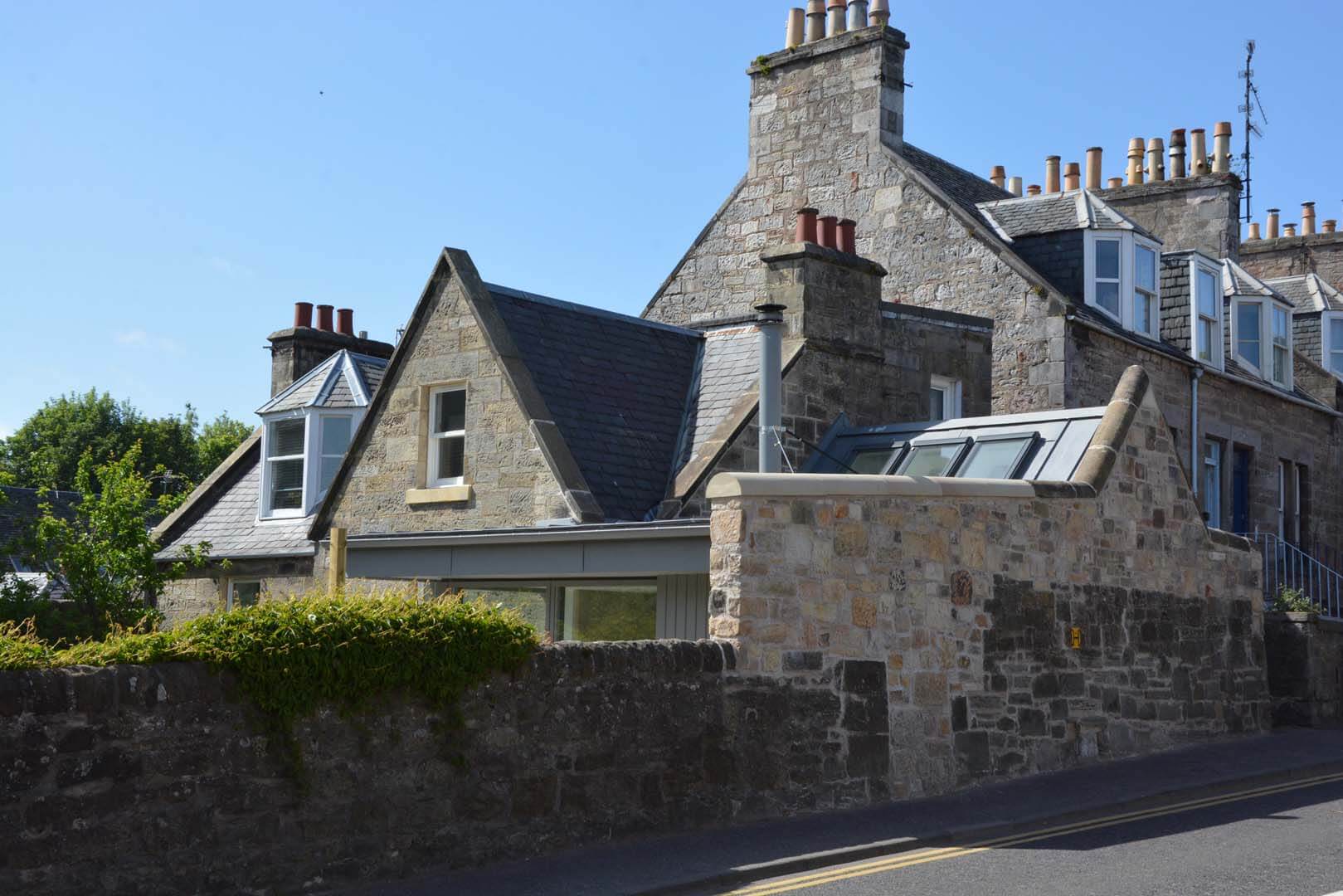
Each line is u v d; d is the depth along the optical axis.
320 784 8.84
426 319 17.59
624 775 10.48
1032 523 14.10
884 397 18.69
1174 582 16.06
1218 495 25.38
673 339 19.03
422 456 17.44
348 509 18.14
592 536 14.42
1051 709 14.05
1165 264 25.25
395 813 9.18
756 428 16.75
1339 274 34.91
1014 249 24.16
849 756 12.00
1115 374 23.02
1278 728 17.80
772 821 11.28
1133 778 13.57
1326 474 29.28
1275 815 11.91
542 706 10.03
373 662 9.07
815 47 25.27
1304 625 17.97
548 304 18.00
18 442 52.00
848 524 12.26
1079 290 23.38
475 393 16.77
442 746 9.46
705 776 10.98
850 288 18.17
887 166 24.16
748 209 25.84
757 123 26.05
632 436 16.86
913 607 12.74
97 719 7.88
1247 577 17.41
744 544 11.51
